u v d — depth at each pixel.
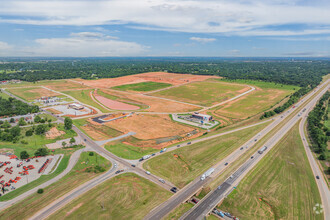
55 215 81.81
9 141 151.62
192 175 110.06
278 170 116.12
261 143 146.50
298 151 137.38
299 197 95.62
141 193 95.62
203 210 85.69
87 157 129.12
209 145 143.62
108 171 113.44
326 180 108.56
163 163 121.69
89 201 89.94
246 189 100.00
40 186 100.44
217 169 115.00
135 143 153.38
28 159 125.19
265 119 196.62
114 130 178.00
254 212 86.94
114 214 82.94
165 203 89.38
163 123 195.38
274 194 97.38
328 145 144.50
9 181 104.25
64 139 158.50
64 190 96.75
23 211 83.81
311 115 188.38
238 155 130.00
